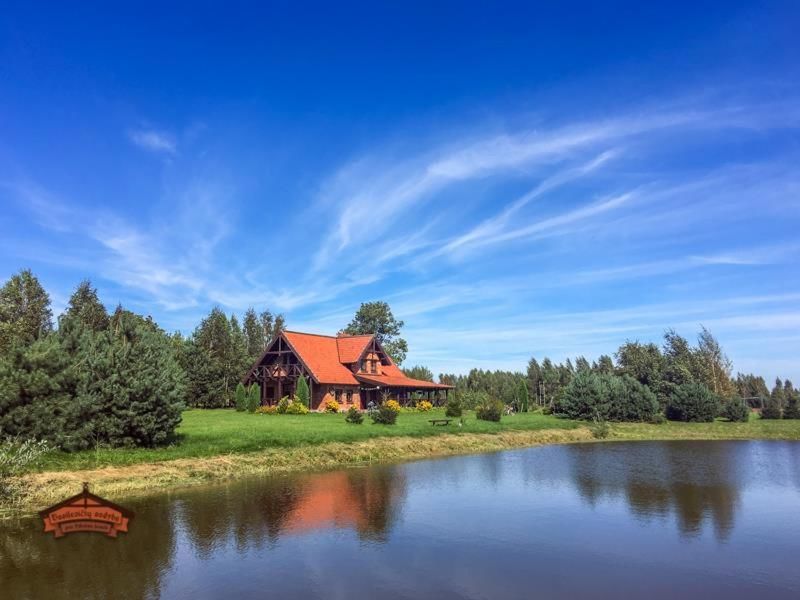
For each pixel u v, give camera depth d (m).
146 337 25.89
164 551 13.50
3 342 40.66
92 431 22.64
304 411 46.53
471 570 12.48
